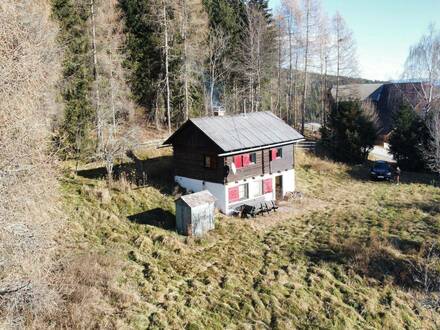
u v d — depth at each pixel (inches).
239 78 1963.6
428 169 1646.2
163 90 1737.2
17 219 440.1
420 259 808.9
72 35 1231.5
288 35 2065.7
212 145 1083.3
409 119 1720.0
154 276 685.9
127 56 1651.1
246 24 2021.4
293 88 2401.6
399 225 1011.9
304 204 1224.2
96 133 1296.8
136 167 1229.7
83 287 573.6
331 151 1807.3
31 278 450.3
